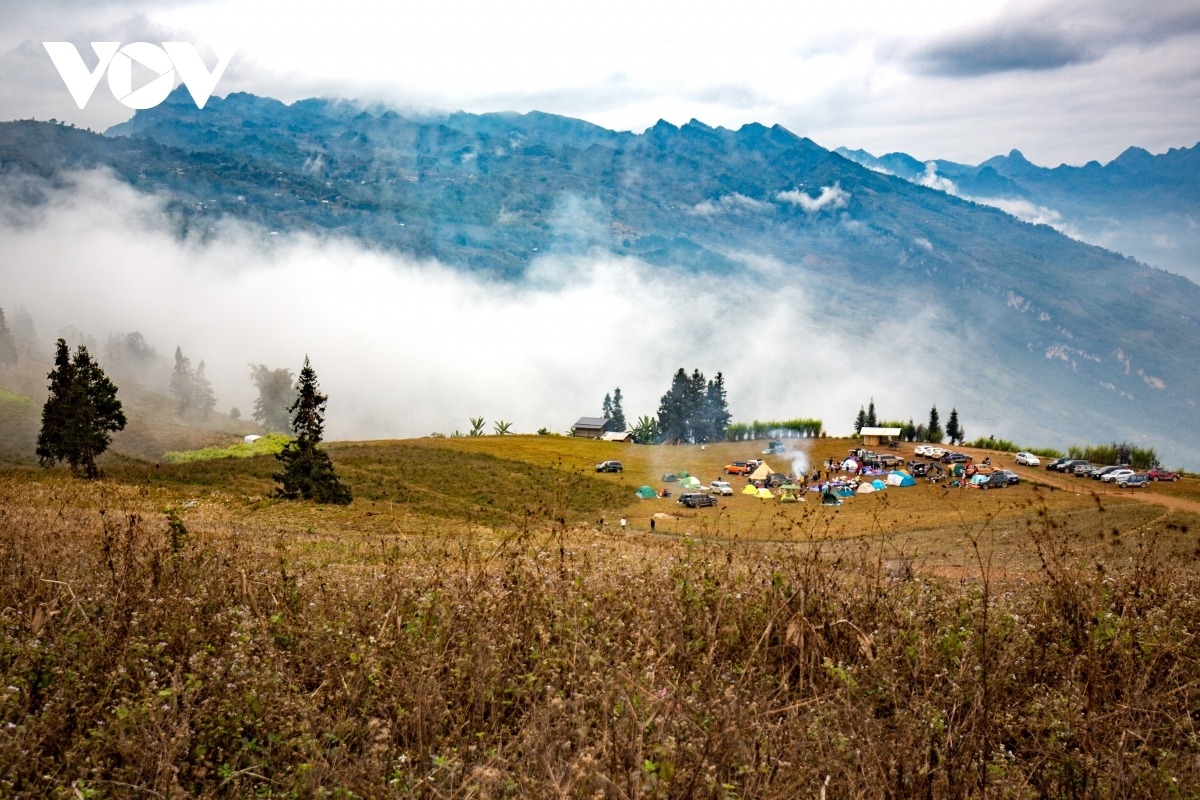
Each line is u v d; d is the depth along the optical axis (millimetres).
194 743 5418
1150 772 5395
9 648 6336
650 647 6836
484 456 91500
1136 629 7906
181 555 9492
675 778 4773
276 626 7328
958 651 7203
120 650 6531
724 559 10508
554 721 5691
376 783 4988
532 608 7895
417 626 7293
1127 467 84625
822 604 8000
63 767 5094
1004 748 5949
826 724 5660
